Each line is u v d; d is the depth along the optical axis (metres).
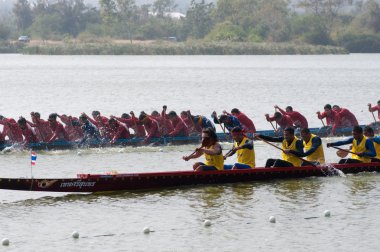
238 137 49.28
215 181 48.06
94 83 165.12
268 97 129.12
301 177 50.12
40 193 46.03
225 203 43.06
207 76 194.00
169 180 47.09
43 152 64.31
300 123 72.69
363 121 91.62
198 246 34.97
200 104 117.38
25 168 55.94
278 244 35.25
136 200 43.91
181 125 68.50
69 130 67.19
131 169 55.59
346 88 149.62
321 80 176.50
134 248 34.69
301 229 37.69
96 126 67.12
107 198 44.47
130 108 111.19
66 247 34.75
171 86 156.50
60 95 132.38
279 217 39.94
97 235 36.69
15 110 105.69
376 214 40.47
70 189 44.25
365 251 34.22
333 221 39.09
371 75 197.62
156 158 61.03
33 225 38.41
